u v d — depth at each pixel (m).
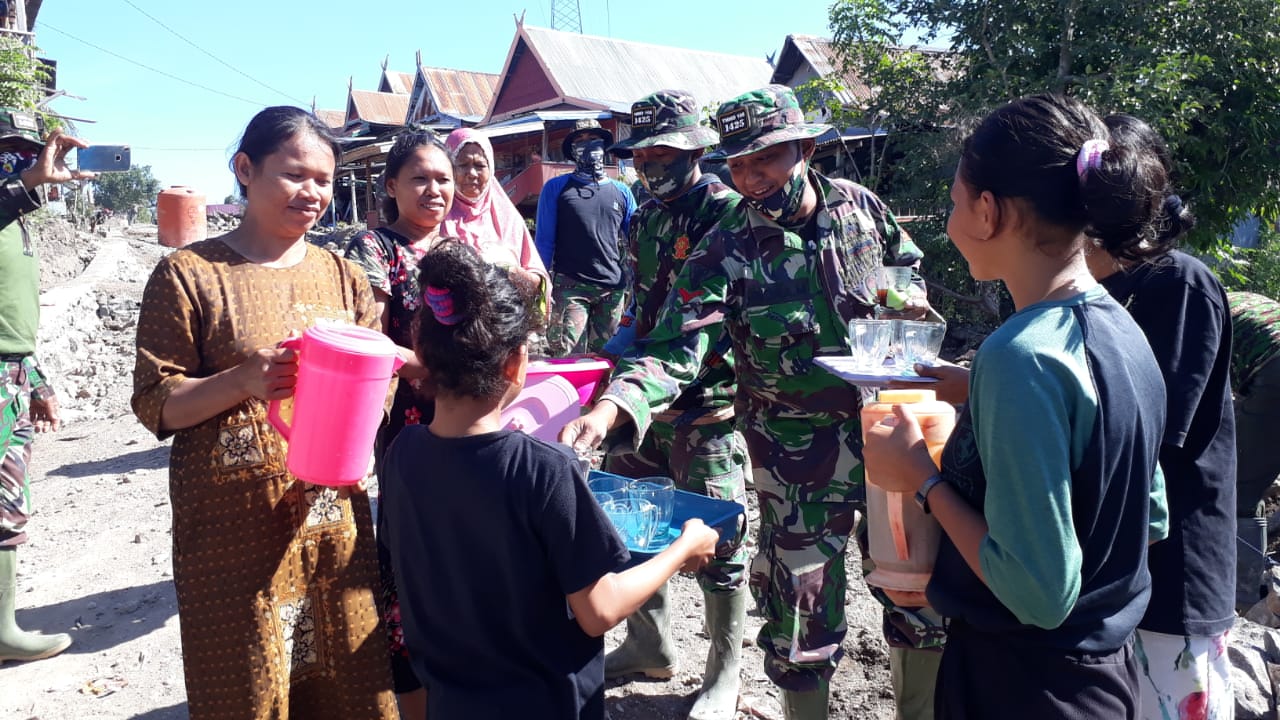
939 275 13.38
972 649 1.70
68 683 3.73
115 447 7.56
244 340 2.33
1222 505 2.21
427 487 1.93
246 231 2.45
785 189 2.77
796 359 2.78
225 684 2.28
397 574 2.06
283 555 2.32
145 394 2.25
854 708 3.39
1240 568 3.80
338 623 2.40
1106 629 1.57
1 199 3.64
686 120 3.70
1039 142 1.55
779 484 2.82
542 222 6.43
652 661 3.57
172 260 2.32
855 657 3.75
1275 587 3.87
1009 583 1.47
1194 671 2.17
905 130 13.93
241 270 2.37
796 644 2.76
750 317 2.81
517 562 1.87
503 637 1.93
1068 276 1.61
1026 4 12.30
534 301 2.02
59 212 23.38
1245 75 11.80
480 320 1.84
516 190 21.92
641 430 2.52
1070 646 1.56
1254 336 3.55
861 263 2.82
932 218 12.98
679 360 2.68
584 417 2.41
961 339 12.89
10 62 13.62
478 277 1.86
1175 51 11.41
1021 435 1.45
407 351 2.75
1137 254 1.69
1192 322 2.13
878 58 13.86
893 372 2.25
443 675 1.99
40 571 4.90
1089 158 1.52
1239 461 3.70
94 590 4.63
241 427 2.29
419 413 2.97
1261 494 3.75
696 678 3.61
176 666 3.86
